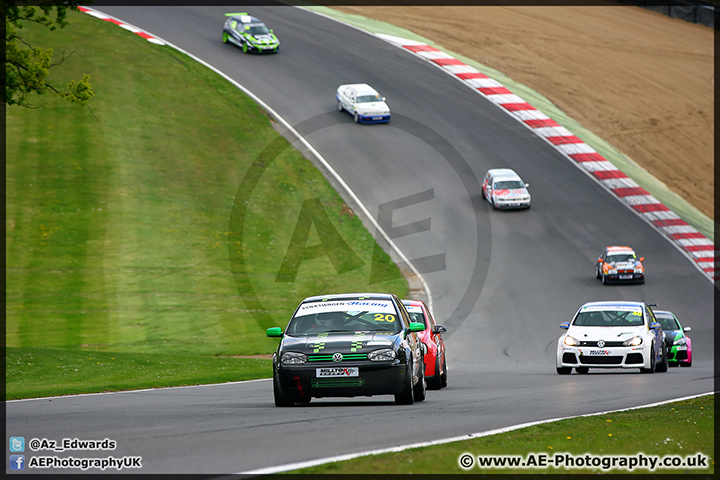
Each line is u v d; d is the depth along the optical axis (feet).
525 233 524.93
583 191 591.37
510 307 415.44
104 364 256.93
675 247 516.73
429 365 183.01
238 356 330.34
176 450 95.20
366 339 142.10
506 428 107.45
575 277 462.19
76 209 502.79
